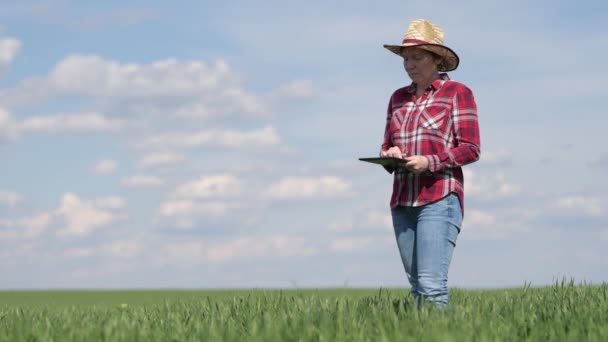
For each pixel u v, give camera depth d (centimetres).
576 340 421
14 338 465
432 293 539
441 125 549
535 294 678
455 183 549
